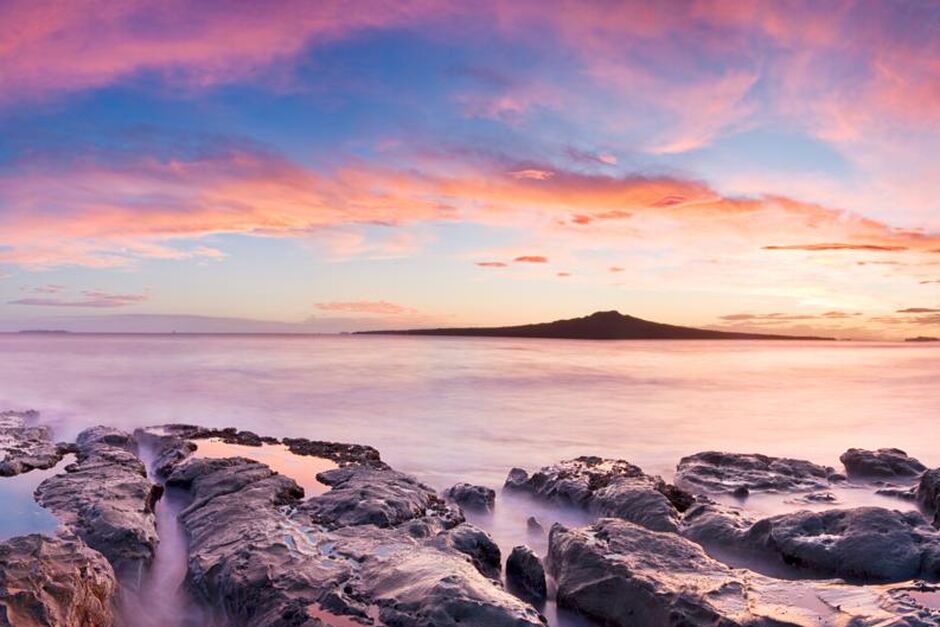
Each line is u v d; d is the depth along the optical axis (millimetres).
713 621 8617
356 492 14664
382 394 41750
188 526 13781
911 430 30312
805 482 18484
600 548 11148
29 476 17688
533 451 24844
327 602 9266
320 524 12945
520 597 11219
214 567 10891
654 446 26156
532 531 15031
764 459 20547
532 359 89000
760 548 12531
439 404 37312
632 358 96812
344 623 8750
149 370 57344
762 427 30797
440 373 60000
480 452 24547
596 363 81625
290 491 15547
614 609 9891
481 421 31594
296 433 28172
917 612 8445
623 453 24703
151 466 20422
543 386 48781
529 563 11539
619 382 53344
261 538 11688
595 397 41812
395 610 8883
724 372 67812
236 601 9922
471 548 11656
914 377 62750
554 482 17719
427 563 10156
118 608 10391
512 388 46875
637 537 11562
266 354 90250
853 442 27375
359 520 13094
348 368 64250
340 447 23094
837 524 12367
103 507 13234
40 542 9789
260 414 32906
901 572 10797
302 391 42625
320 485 17359
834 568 11352
